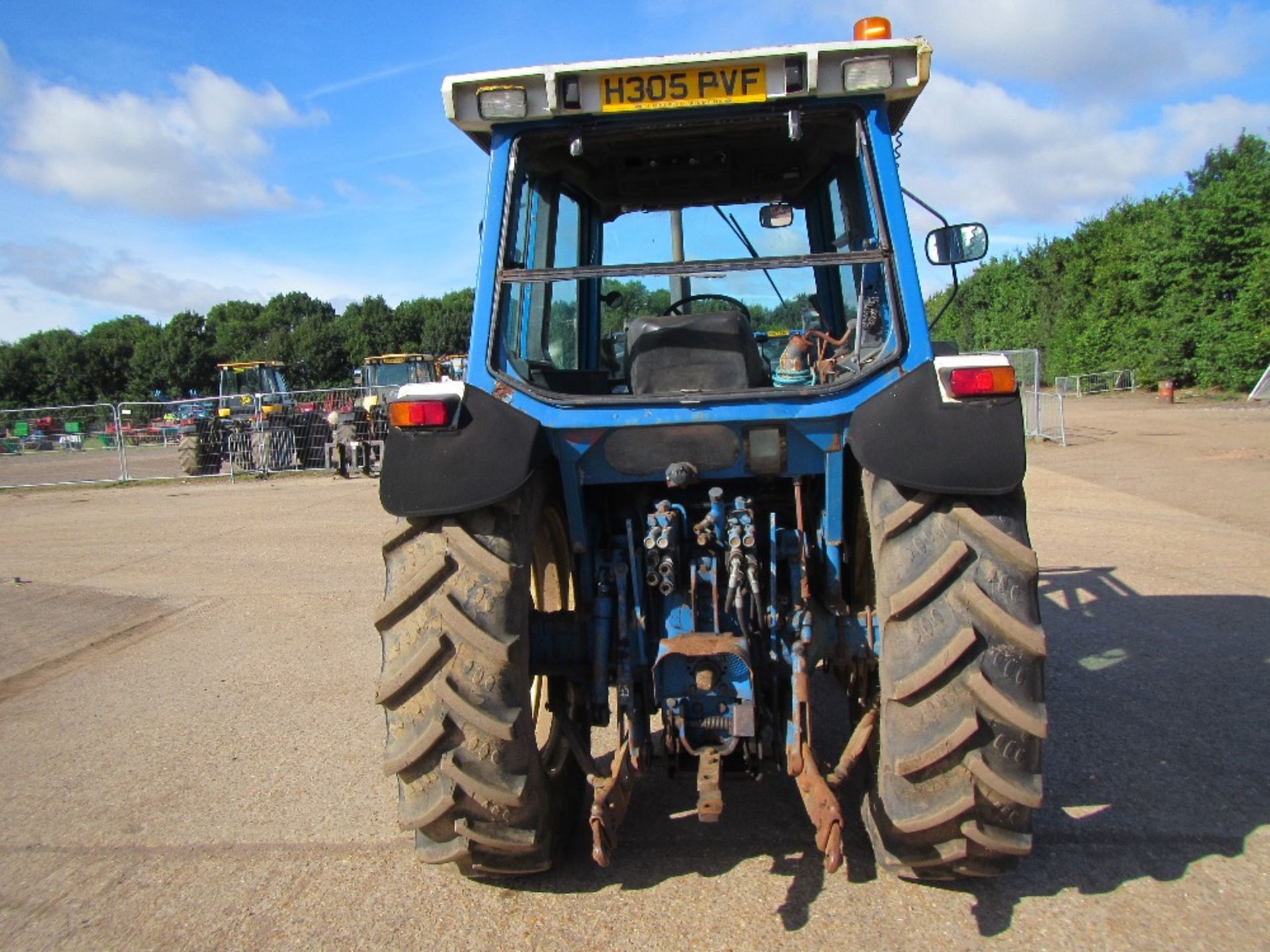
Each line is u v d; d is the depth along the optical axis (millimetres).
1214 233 27312
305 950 2900
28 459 24641
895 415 2736
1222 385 27875
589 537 3336
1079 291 36250
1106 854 3172
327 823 3779
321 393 22234
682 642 2926
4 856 3592
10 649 6707
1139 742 4086
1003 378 2639
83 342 74312
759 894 3049
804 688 2963
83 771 4426
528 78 3033
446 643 2736
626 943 2830
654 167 3883
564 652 3303
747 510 3143
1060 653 5371
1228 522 9172
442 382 2998
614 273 3100
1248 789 3611
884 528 2744
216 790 4145
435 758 2762
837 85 2996
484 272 3148
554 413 2988
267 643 6625
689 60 2982
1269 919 2781
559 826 3229
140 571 9484
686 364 3154
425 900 3148
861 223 3574
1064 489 11555
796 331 4277
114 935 3029
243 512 13938
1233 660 5125
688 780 3945
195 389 73625
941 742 2572
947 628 2617
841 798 3596
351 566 9305
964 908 2898
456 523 2846
